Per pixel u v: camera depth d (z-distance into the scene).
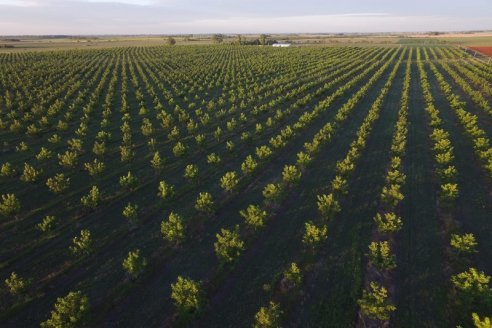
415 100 75.25
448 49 192.50
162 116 63.09
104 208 35.66
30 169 38.59
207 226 32.56
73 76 106.06
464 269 26.16
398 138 45.97
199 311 21.98
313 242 27.45
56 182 36.16
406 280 25.50
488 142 45.97
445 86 82.00
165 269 27.33
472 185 38.25
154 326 22.50
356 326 21.97
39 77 100.88
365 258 27.66
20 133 56.16
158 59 154.62
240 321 22.64
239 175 42.22
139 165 45.47
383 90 80.75
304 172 42.16
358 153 46.03
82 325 21.95
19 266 27.81
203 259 28.33
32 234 31.69
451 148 43.22
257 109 66.69
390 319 22.38
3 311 23.70
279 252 28.67
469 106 69.44
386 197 33.16
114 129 59.47
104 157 47.72
